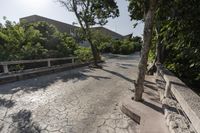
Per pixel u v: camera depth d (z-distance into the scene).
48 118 3.90
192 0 4.02
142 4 5.22
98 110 4.43
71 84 7.26
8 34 9.80
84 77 9.02
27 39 10.77
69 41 14.90
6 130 3.34
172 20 4.63
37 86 6.72
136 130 3.48
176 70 6.20
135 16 8.57
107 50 34.16
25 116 3.96
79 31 15.52
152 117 3.57
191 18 4.00
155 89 6.13
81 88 6.61
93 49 14.17
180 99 2.64
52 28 13.70
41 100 5.07
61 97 5.40
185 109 2.31
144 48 4.29
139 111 3.89
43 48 11.19
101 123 3.74
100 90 6.39
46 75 9.36
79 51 15.73
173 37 5.07
